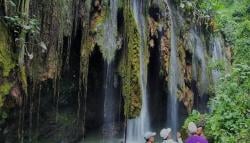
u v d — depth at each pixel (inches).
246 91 290.7
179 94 439.5
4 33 263.7
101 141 401.7
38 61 298.7
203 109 507.5
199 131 242.1
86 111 392.2
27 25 275.6
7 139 299.0
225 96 289.9
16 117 297.0
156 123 451.8
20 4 277.6
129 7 357.1
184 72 450.9
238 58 327.9
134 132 409.7
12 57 267.9
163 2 413.7
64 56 341.7
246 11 394.3
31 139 327.0
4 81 259.4
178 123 451.5
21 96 278.4
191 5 486.0
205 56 509.4
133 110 355.3
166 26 412.5
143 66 374.6
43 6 302.0
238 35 335.9
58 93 330.0
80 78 340.5
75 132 382.9
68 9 320.8
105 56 339.3
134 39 356.5
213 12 569.0
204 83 500.4
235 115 278.2
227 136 268.2
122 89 357.7
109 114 397.7
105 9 344.8
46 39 303.9
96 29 337.1
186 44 458.3
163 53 404.2
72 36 337.7
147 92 425.1
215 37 559.5
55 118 350.9
